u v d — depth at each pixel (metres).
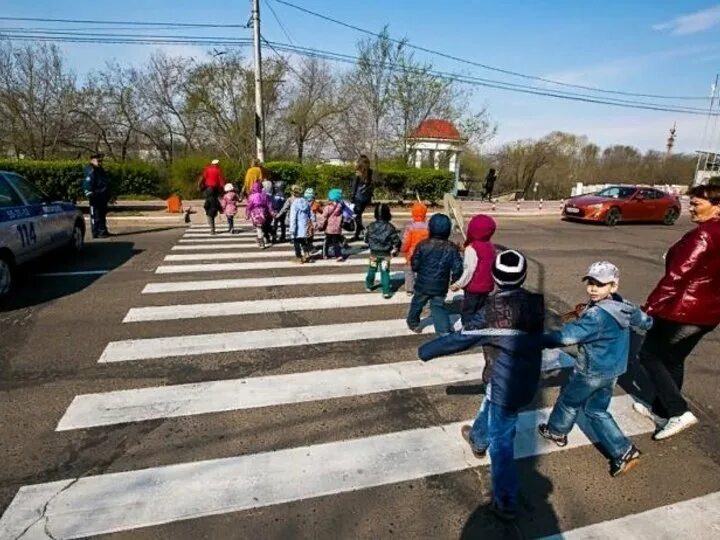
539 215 18.67
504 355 2.55
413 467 2.93
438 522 2.50
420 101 21.73
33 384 3.85
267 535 2.37
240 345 4.74
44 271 7.57
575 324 2.71
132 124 30.92
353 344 4.84
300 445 3.12
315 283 7.13
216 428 3.29
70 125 26.81
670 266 3.20
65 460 2.90
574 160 42.00
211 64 27.89
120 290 6.55
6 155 24.73
